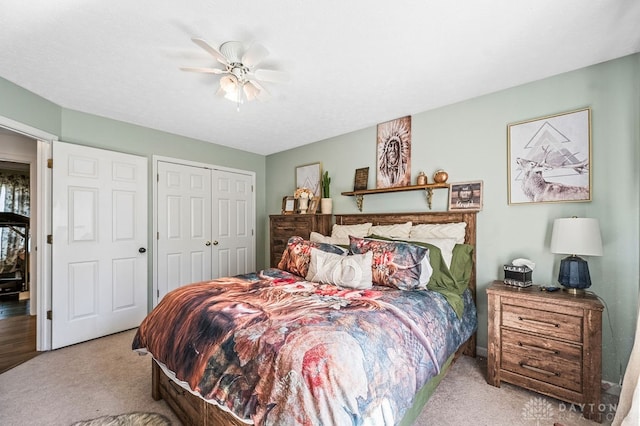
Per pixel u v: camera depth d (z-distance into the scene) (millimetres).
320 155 3916
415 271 2035
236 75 1896
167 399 1809
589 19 1559
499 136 2451
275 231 3918
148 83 2314
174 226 3607
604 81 2000
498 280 2338
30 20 1565
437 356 1629
